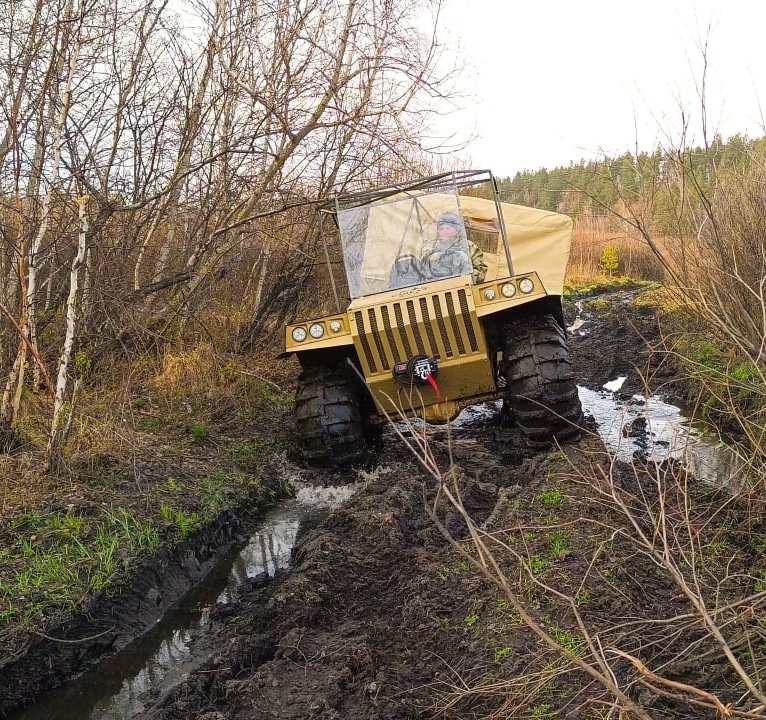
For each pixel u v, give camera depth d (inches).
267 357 393.1
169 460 247.3
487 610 145.8
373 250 264.2
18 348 246.2
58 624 158.2
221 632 166.2
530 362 242.4
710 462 242.2
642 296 691.4
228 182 298.7
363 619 158.6
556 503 192.7
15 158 217.0
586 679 118.6
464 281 247.9
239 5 304.2
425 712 123.0
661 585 150.9
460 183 266.8
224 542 217.6
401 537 193.2
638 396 364.2
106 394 278.2
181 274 292.0
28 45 245.6
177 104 293.9
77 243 253.9
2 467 213.2
